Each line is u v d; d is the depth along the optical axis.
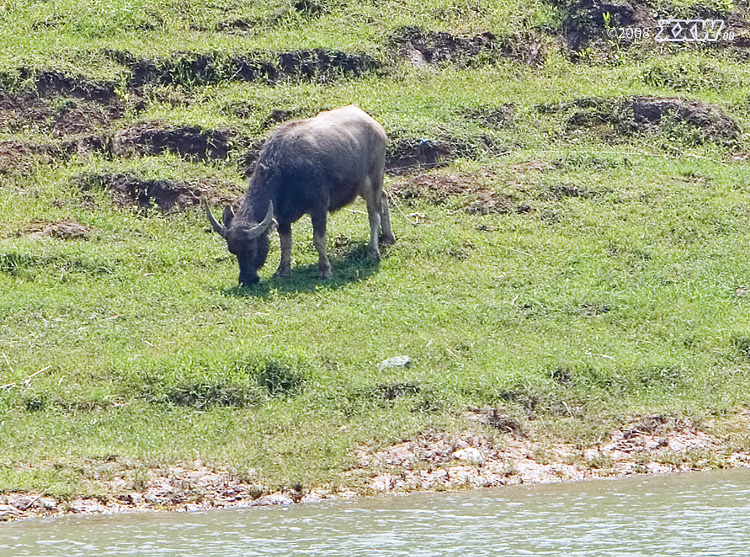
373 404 40.38
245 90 72.25
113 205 59.94
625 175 62.66
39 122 68.56
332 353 43.50
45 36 77.19
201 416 39.62
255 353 42.06
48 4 81.75
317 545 30.64
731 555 29.69
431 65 77.75
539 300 49.03
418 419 39.31
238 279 51.84
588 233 56.22
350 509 34.09
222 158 65.00
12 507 33.91
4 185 62.25
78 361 42.78
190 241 56.88
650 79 75.56
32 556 29.72
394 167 64.50
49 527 32.53
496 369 42.56
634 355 43.91
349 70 75.50
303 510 34.12
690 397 41.88
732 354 44.66
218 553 29.95
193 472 35.97
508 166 63.53
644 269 52.50
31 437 37.62
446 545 30.58
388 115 68.19
